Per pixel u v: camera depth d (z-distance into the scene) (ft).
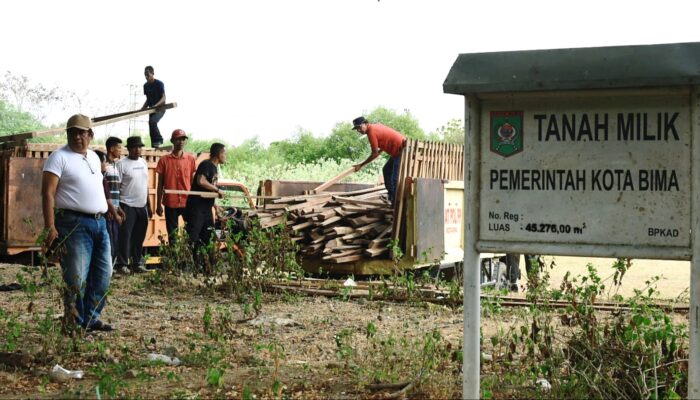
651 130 16.74
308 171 126.93
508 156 17.61
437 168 52.90
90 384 22.12
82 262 27.73
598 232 17.10
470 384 17.99
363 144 160.04
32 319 30.76
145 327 31.09
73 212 27.63
